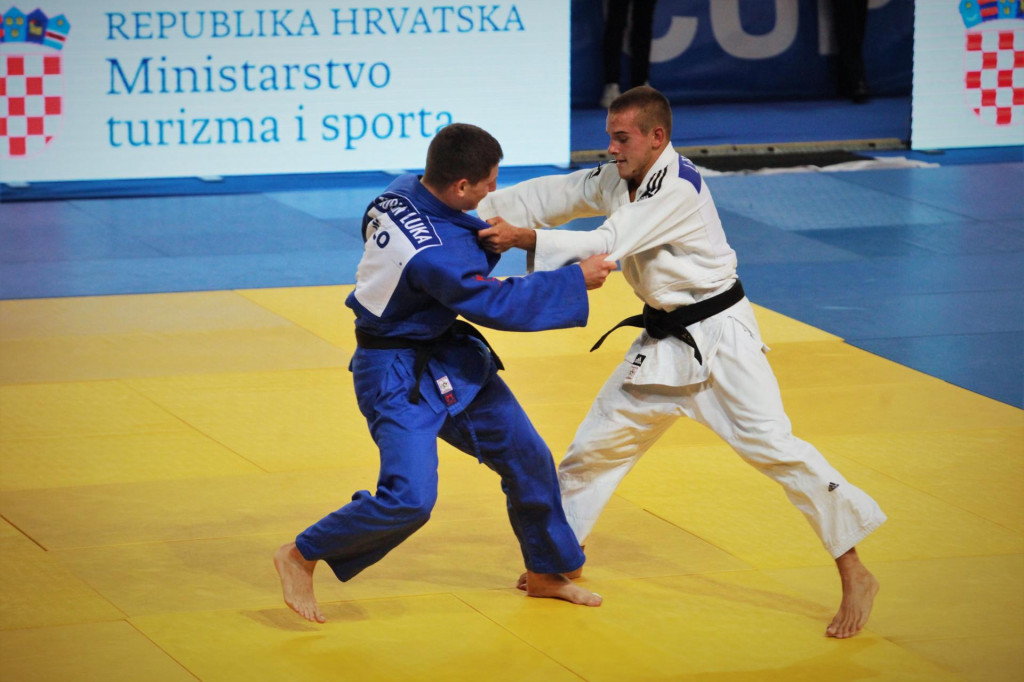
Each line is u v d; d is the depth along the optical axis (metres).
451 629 8.77
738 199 25.81
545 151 28.17
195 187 26.89
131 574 9.61
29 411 13.50
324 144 26.94
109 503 11.07
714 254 8.80
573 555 9.10
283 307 18.09
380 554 8.48
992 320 17.53
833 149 31.14
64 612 8.93
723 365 8.77
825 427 13.16
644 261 8.83
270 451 12.45
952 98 30.19
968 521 10.77
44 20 25.02
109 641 8.50
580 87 37.94
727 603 9.23
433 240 8.05
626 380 9.01
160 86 25.86
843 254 21.47
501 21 27.30
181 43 25.78
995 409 13.80
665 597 9.32
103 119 25.73
